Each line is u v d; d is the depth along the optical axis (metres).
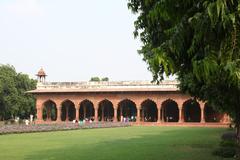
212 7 3.87
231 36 4.09
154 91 55.03
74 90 58.00
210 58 4.12
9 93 60.62
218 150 18.02
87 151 19.81
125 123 53.19
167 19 4.74
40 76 62.31
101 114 63.59
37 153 18.72
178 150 20.45
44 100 59.78
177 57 5.07
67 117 62.03
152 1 5.30
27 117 67.25
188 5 4.63
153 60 4.55
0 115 60.94
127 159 16.62
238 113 8.92
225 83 4.71
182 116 54.12
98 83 58.25
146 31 9.02
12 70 64.12
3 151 19.52
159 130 41.56
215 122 54.03
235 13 4.00
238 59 4.02
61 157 17.12
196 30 4.27
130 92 56.25
